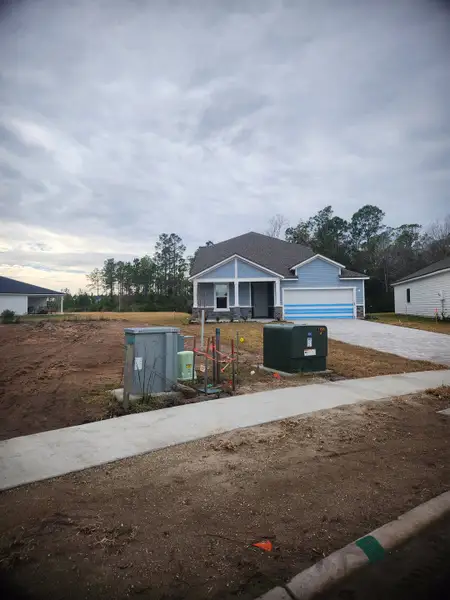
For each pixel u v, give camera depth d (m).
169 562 2.72
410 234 57.12
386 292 43.31
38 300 45.50
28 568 2.63
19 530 3.05
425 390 7.76
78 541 2.92
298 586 2.53
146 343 7.03
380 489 3.84
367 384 8.30
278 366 9.55
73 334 17.72
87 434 5.20
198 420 5.80
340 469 4.27
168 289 73.06
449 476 4.15
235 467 4.27
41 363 10.77
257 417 5.95
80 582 2.51
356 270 47.50
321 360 9.56
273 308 26.66
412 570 2.74
